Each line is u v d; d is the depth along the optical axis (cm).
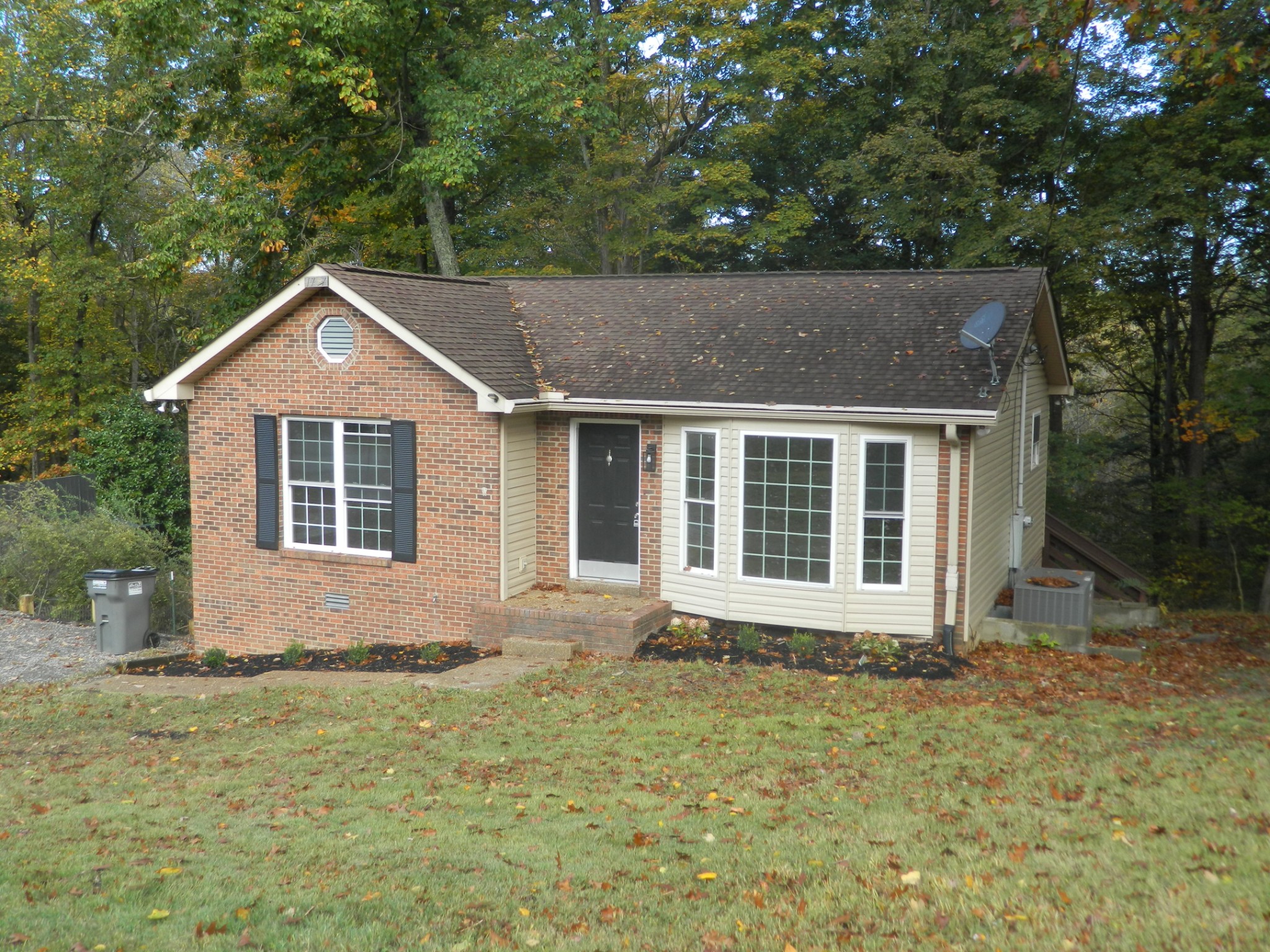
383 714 1115
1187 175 2248
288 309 1501
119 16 2183
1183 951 507
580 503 1527
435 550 1464
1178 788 789
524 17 2820
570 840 725
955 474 1298
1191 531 2881
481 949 550
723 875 653
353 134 2581
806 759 914
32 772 990
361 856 698
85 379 3406
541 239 3125
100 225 3453
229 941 559
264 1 2178
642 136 3147
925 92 2555
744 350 1472
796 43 3058
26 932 570
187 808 831
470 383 1383
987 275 1540
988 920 557
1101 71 2397
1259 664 1398
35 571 2045
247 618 1602
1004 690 1164
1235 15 1291
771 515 1378
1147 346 3088
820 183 3148
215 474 1600
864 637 1328
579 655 1340
